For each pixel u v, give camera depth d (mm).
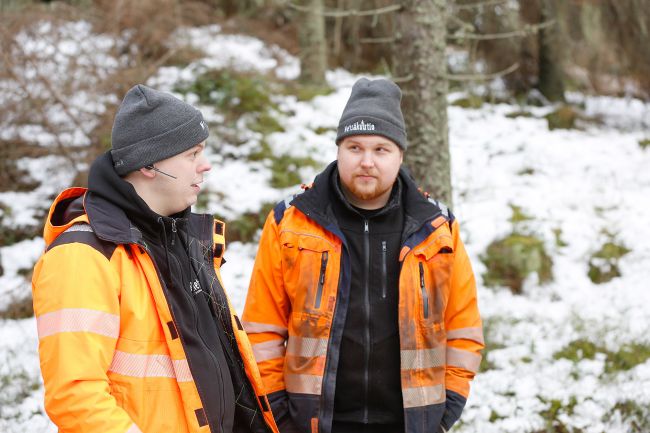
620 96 10445
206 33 10109
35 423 3654
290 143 7160
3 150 6332
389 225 2387
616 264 5910
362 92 2359
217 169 6664
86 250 1699
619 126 9547
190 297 1889
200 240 2078
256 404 2104
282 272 2385
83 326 1632
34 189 6363
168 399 1767
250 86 7859
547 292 5625
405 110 3957
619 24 9000
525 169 7668
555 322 5047
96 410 1590
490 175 7426
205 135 1917
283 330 2469
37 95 6164
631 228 6316
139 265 1786
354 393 2334
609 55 9367
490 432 3857
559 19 9266
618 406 4035
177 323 1793
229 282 5285
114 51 6863
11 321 4832
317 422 2291
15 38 6176
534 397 4137
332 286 2322
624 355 4543
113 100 6578
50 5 7191
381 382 2332
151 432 1730
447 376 2473
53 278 1668
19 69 6156
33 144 6402
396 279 2352
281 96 8281
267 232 2438
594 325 4910
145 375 1743
